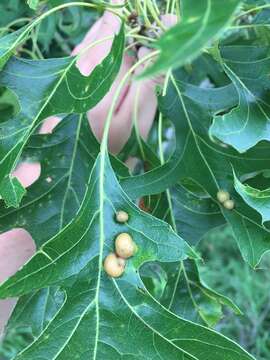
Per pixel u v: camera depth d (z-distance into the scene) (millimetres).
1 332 147
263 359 399
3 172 109
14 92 116
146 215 114
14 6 172
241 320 422
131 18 127
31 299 128
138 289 112
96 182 115
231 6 57
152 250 112
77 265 111
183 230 137
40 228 127
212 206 137
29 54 172
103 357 111
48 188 129
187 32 54
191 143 132
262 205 110
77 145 132
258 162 129
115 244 112
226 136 114
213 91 135
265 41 134
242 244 123
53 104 115
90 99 111
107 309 112
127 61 141
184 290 136
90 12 198
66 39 205
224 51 131
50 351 109
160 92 136
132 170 151
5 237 135
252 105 122
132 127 145
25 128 114
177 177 129
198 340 110
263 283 444
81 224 112
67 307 111
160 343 111
